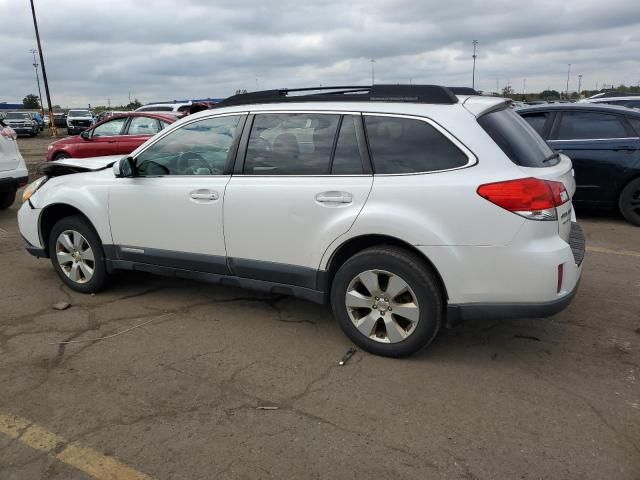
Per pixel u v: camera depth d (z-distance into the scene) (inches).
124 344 158.4
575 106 303.1
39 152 903.1
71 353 153.1
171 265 176.7
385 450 109.0
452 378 135.9
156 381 137.3
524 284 127.6
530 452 107.7
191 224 167.9
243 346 156.1
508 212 125.9
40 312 183.2
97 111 3078.2
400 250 138.7
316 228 146.6
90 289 197.8
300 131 152.1
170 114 465.1
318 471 103.4
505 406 123.4
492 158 130.0
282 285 157.5
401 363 143.9
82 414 123.3
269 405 125.6
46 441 113.8
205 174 167.6
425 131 136.8
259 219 154.9
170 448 110.9
